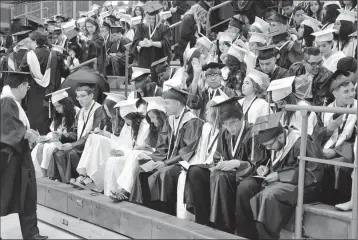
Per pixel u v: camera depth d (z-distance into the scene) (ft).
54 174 20.67
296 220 13.28
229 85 20.65
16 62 29.19
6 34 46.55
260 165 14.98
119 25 36.40
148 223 15.79
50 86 27.04
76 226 18.28
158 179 16.75
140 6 38.09
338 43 23.25
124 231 16.69
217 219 15.02
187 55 21.57
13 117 15.15
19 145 14.99
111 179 18.08
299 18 29.55
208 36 30.99
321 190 14.61
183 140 17.30
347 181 13.89
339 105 14.98
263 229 13.84
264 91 16.79
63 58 28.99
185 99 17.54
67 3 54.95
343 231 12.82
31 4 55.21
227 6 32.27
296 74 20.27
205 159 16.47
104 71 32.01
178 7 35.45
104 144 19.24
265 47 19.62
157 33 27.48
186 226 14.93
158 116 18.54
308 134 14.51
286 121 15.80
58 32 35.76
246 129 15.61
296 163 14.05
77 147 20.29
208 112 16.63
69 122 22.13
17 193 15.61
